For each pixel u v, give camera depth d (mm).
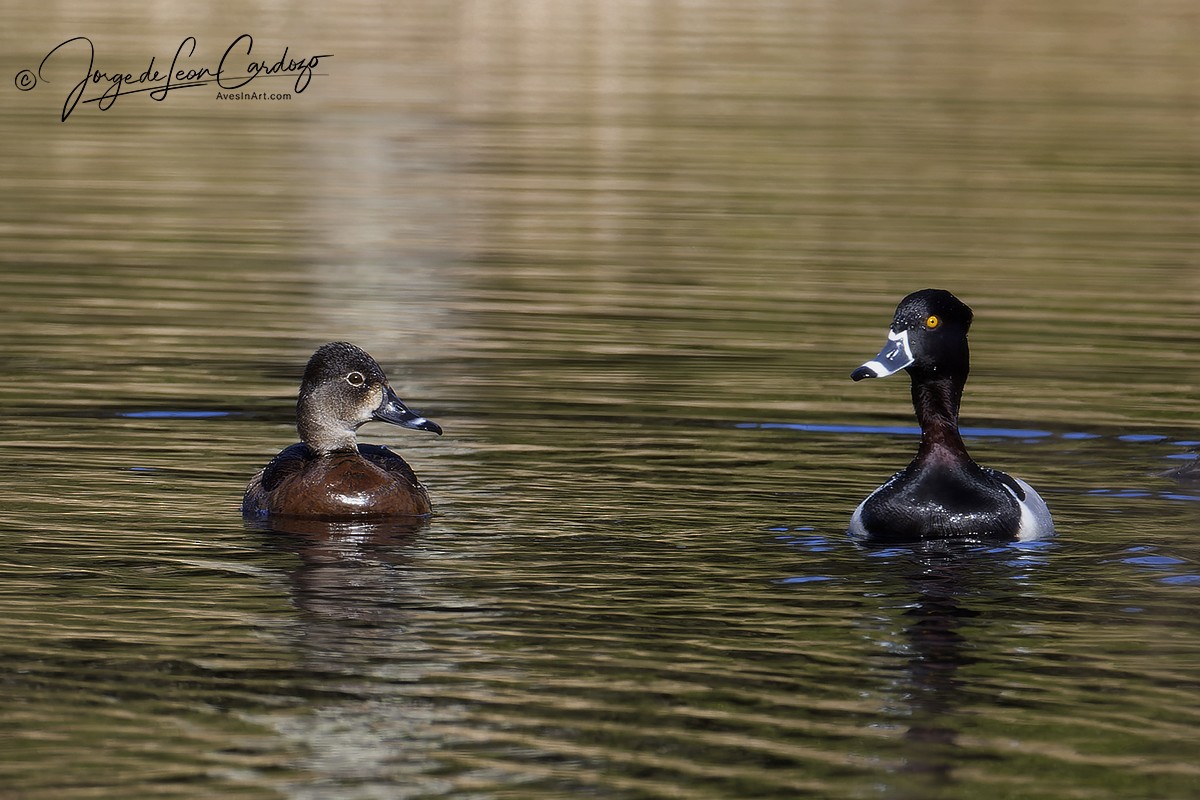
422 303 20625
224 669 9273
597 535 12258
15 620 10086
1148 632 10148
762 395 16812
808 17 48094
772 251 24000
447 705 8758
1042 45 44594
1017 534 12242
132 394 16391
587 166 29828
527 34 44188
